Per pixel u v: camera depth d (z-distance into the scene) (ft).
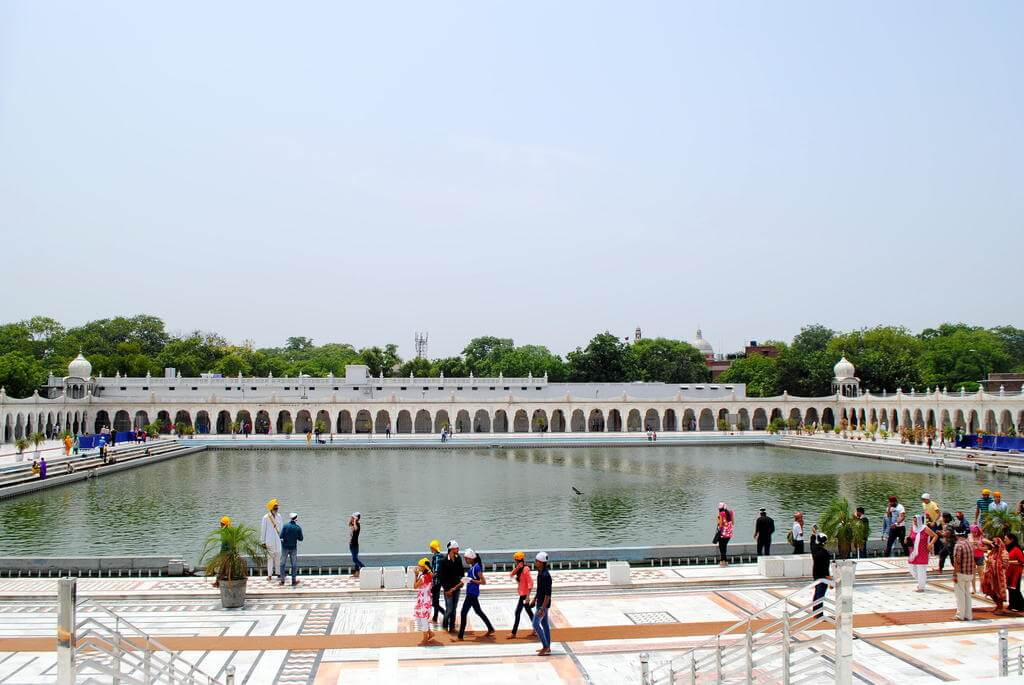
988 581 83.10
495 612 85.61
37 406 341.41
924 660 67.31
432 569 81.10
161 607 86.69
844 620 40.88
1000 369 479.82
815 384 481.46
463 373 574.97
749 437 387.34
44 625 78.84
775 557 97.76
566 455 313.12
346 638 75.36
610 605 86.74
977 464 247.09
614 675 65.05
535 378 505.25
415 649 72.18
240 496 194.18
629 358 543.80
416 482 222.28
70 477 220.43
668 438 380.99
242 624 80.07
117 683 48.62
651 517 164.45
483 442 355.97
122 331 554.46
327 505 180.04
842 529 103.09
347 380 457.68
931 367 480.64
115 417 411.75
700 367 587.68
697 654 68.85
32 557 107.14
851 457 301.84
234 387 444.14
